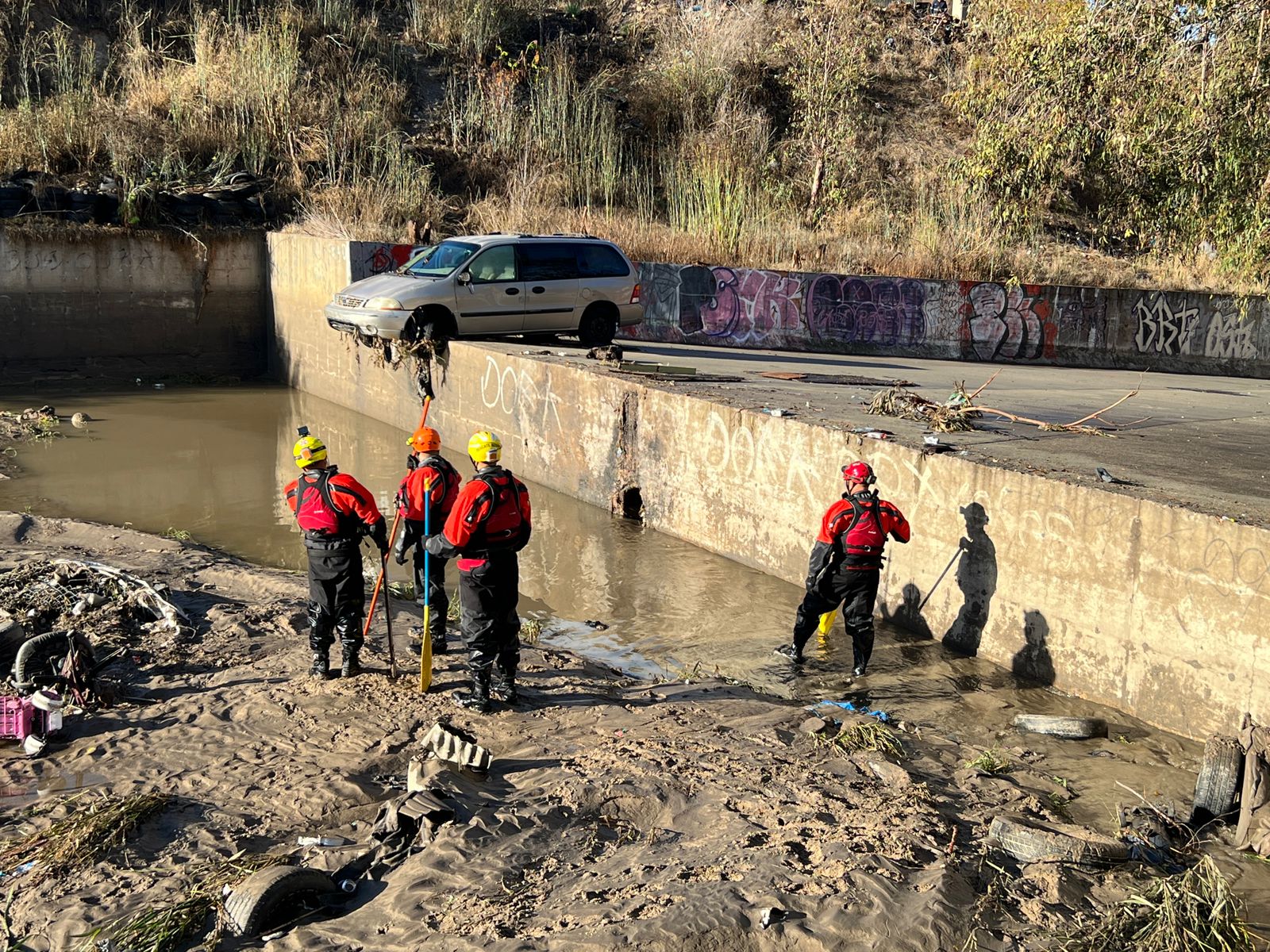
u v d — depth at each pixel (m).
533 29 31.52
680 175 24.91
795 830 4.82
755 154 27.03
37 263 19.42
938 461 8.31
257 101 24.55
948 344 21.20
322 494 6.59
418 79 28.61
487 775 5.45
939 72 32.41
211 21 27.20
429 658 6.62
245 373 21.77
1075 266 24.03
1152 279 24.31
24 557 8.88
